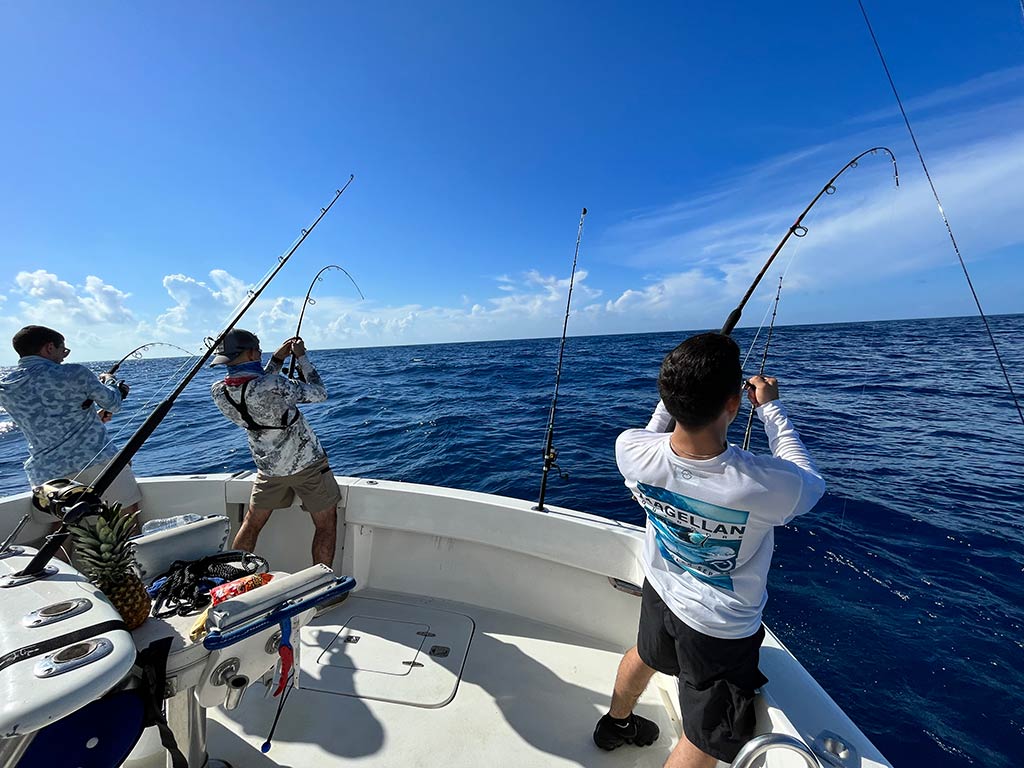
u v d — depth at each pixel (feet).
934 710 7.95
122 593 3.57
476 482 18.90
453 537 7.14
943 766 7.11
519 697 5.69
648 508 3.90
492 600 7.30
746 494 3.26
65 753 2.95
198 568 4.52
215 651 3.61
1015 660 8.84
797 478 3.27
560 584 6.98
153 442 27.17
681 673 3.83
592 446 23.67
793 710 3.74
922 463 18.95
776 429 3.93
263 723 5.26
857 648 9.29
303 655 6.26
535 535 6.73
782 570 11.87
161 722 3.39
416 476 20.02
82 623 3.11
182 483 7.71
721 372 3.18
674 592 3.83
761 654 4.42
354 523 7.70
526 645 6.54
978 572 11.51
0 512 6.15
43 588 3.47
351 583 4.24
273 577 4.21
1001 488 16.21
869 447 21.25
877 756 3.28
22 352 6.50
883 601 10.62
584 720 5.41
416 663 6.17
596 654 6.41
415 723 5.31
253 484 7.64
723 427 3.43
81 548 3.51
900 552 12.47
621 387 43.50
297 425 6.82
